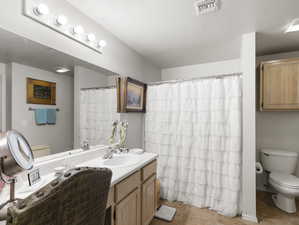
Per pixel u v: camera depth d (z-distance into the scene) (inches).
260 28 70.9
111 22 67.4
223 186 75.6
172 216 72.4
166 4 56.0
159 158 89.6
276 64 87.8
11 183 29.7
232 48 93.2
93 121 68.9
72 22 56.4
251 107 71.9
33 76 47.5
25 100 45.9
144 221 60.5
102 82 73.4
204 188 79.4
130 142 87.1
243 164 72.9
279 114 99.0
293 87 84.1
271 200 89.7
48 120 51.9
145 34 77.5
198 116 81.0
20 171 30.8
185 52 99.4
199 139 80.4
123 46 86.5
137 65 100.3
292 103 84.3
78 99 62.4
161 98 90.0
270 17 62.6
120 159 68.6
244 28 71.1
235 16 62.2
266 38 81.1
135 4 56.2
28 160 33.1
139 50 96.6
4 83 41.4
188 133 82.1
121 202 46.7
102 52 70.8
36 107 48.6
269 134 101.3
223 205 74.8
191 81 82.9
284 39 82.2
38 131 49.1
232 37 79.6
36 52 47.7
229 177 73.5
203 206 79.6
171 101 87.6
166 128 88.0
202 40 83.2
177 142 85.3
